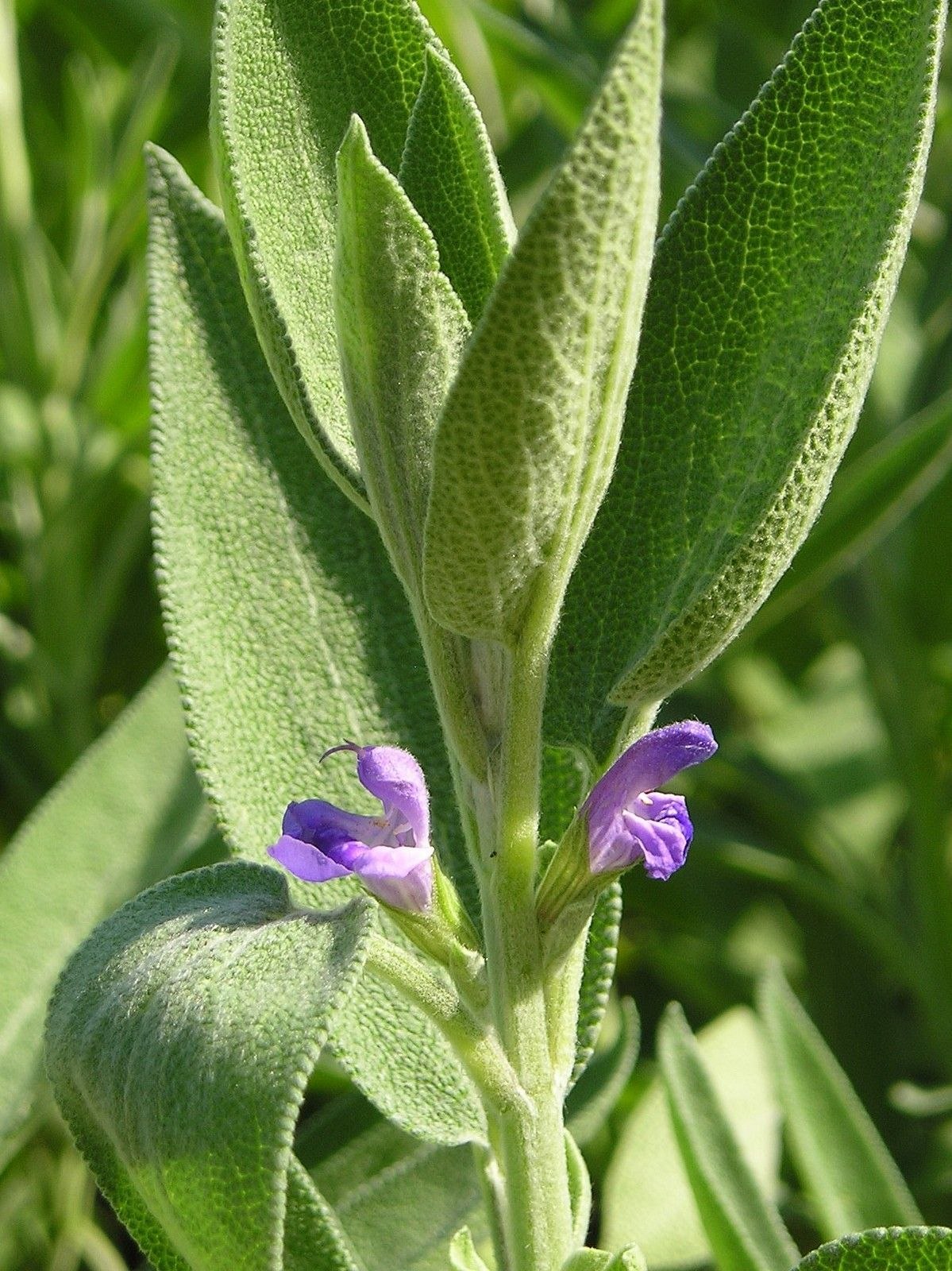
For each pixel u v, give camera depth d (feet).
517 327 1.08
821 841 2.43
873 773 2.56
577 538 1.15
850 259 1.21
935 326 2.46
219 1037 1.11
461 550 1.13
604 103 1.05
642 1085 1.87
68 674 2.33
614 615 1.27
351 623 1.39
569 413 1.10
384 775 1.16
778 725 2.62
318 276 1.29
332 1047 1.31
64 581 2.31
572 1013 1.22
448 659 1.19
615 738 1.26
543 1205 1.20
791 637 2.75
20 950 1.59
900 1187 1.61
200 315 1.39
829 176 1.23
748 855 2.24
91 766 1.64
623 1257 1.16
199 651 1.35
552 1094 1.21
